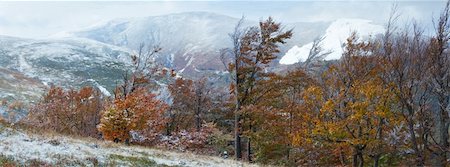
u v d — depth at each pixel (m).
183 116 56.38
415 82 20.39
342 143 27.84
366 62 28.36
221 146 44.50
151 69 48.66
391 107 25.98
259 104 33.41
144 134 39.47
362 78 28.20
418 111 20.95
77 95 52.12
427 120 21.47
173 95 55.00
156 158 21.33
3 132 20.36
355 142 26.91
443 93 19.47
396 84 22.11
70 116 48.47
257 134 33.53
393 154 30.50
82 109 48.72
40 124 46.06
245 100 34.50
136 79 45.47
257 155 37.72
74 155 18.12
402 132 25.50
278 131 33.31
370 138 26.89
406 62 20.80
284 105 35.56
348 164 34.53
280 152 36.69
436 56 19.42
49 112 48.31
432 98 20.98
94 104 49.25
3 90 109.25
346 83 28.91
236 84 34.25
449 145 20.75
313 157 34.84
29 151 17.42
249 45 33.41
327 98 28.94
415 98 21.27
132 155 20.97
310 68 39.97
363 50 28.83
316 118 28.67
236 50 33.75
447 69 19.41
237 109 34.34
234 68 34.25
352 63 28.59
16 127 22.66
